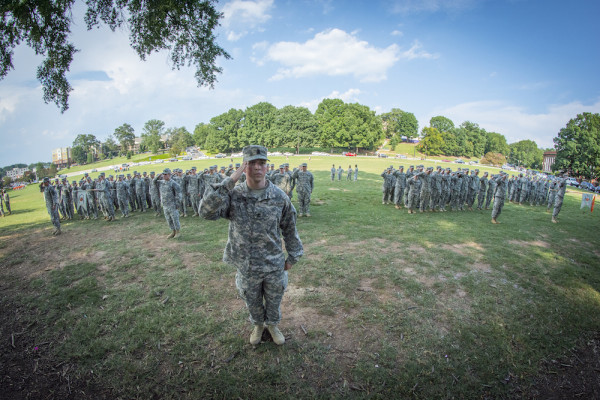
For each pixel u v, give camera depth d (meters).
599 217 13.70
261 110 92.25
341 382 2.94
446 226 9.96
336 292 4.80
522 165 122.19
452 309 4.36
